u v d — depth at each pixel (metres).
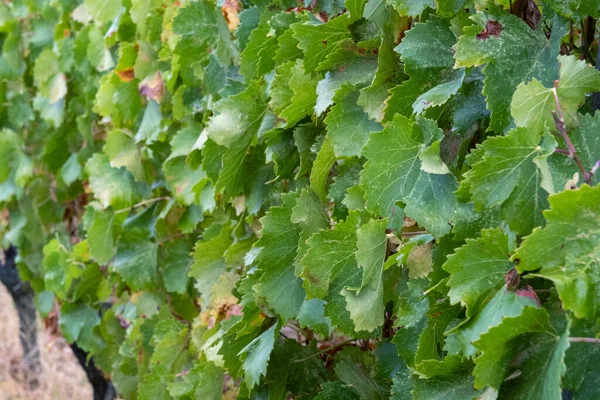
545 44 1.69
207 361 2.20
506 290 1.59
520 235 1.59
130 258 2.67
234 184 2.14
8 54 3.78
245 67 2.10
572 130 1.61
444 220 1.71
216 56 2.25
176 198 2.45
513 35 1.68
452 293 1.60
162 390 2.46
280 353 2.10
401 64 1.84
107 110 2.66
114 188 2.67
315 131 2.01
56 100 3.41
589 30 1.73
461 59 1.67
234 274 2.25
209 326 2.29
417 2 1.76
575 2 1.65
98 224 2.67
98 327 3.21
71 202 3.76
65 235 3.79
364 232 1.74
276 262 1.96
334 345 2.14
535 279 1.62
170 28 2.45
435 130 1.71
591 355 1.55
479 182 1.58
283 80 1.99
